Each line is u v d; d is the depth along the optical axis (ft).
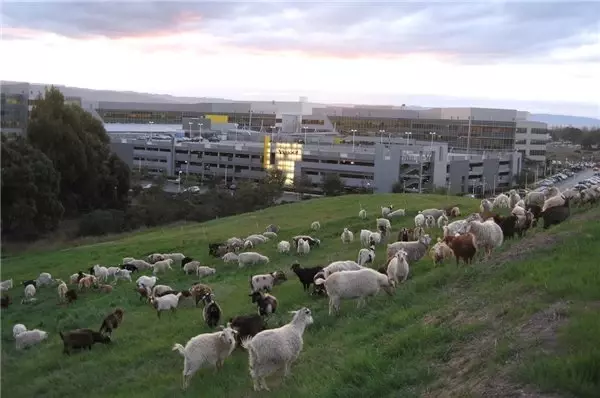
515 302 34.96
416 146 351.67
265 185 263.90
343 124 601.62
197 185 333.42
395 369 30.99
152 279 83.76
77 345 54.19
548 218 67.00
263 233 119.44
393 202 149.07
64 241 165.99
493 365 26.55
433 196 159.74
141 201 230.68
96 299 80.28
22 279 104.88
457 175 358.64
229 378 39.24
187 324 57.26
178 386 40.29
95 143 214.48
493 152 442.50
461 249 54.95
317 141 449.48
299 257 92.53
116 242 141.90
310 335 45.75
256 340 36.11
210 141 443.73
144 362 48.14
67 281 98.43
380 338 38.96
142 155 411.13
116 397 40.98
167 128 578.25
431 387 27.61
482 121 497.05
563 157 574.15
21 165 156.35
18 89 221.87
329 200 165.27
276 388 35.47
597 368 23.20
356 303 51.55
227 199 231.30
